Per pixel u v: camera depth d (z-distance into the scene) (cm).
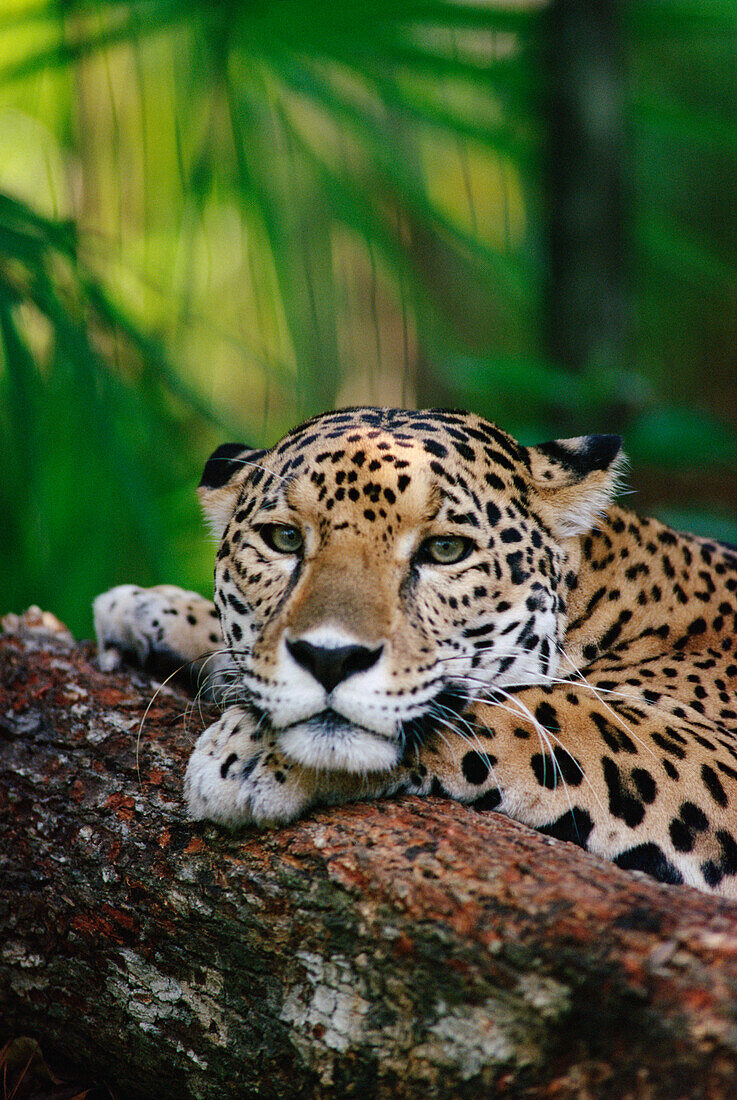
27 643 791
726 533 1414
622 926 448
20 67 1182
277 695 581
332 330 1302
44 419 1110
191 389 1059
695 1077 402
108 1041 611
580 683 695
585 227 1359
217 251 1388
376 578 608
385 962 498
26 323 1109
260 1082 538
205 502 766
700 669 730
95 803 636
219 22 1198
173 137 1309
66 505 1129
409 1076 484
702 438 1352
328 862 534
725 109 1978
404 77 1325
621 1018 427
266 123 1321
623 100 1359
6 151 1304
